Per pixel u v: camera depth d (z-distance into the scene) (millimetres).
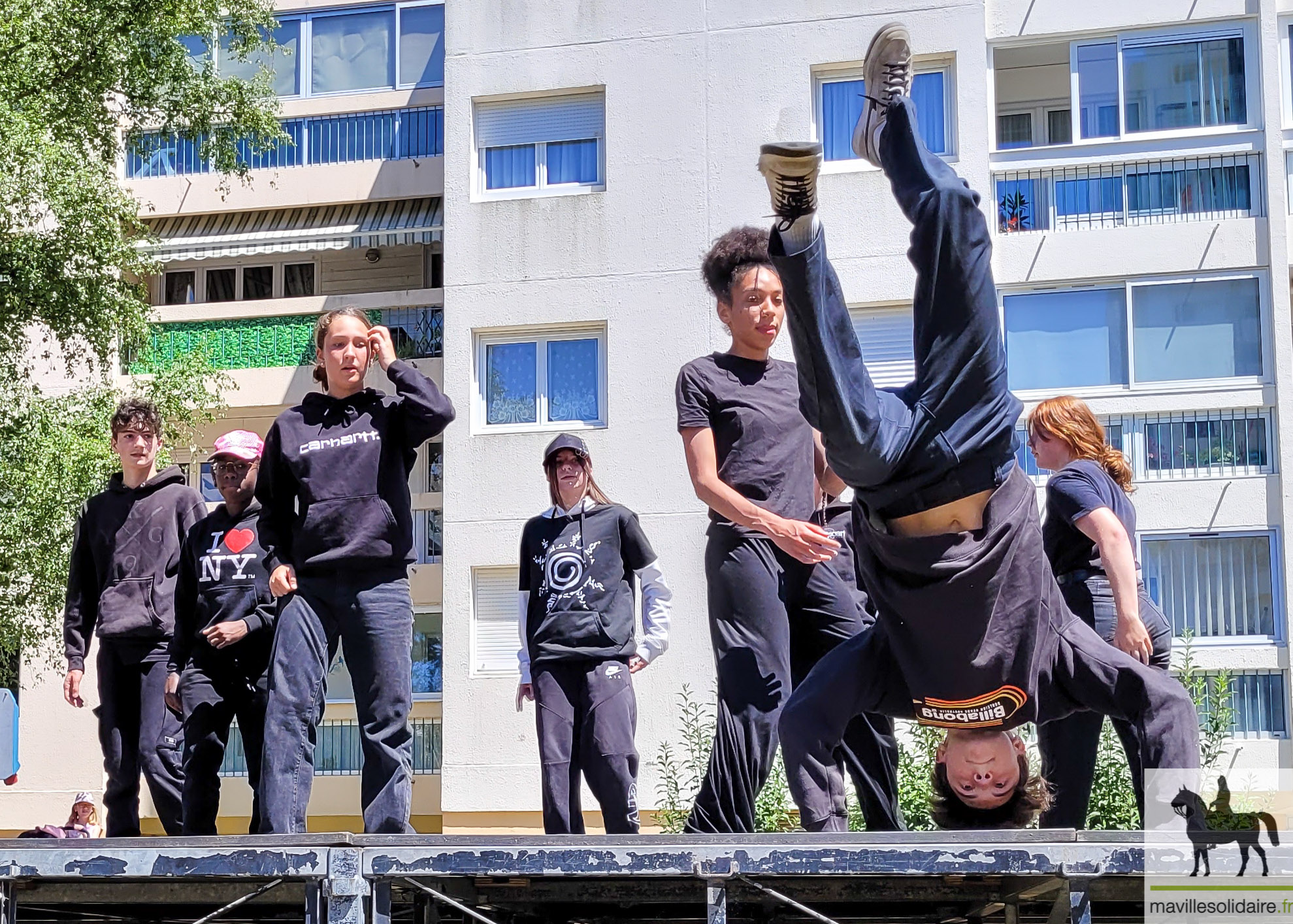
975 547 3707
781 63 19359
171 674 5770
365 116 22156
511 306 19703
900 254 18406
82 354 15227
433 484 21234
